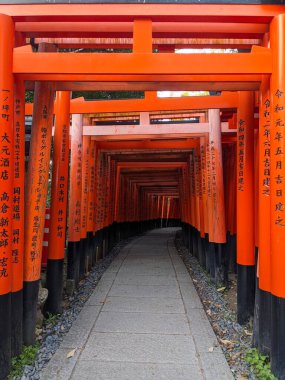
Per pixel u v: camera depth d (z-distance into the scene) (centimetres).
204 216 977
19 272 432
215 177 816
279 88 387
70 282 765
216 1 391
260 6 394
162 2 393
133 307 633
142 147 1068
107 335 503
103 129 856
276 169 389
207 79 430
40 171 495
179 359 430
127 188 1878
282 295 384
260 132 441
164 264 1059
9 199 387
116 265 1043
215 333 532
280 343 385
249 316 570
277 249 387
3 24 384
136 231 2186
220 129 816
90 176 938
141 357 435
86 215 907
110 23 453
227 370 404
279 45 387
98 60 397
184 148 1087
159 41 542
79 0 393
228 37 482
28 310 474
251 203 580
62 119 639
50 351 457
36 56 395
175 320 566
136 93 1236
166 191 2698
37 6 394
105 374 393
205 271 977
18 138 425
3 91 382
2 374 381
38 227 488
